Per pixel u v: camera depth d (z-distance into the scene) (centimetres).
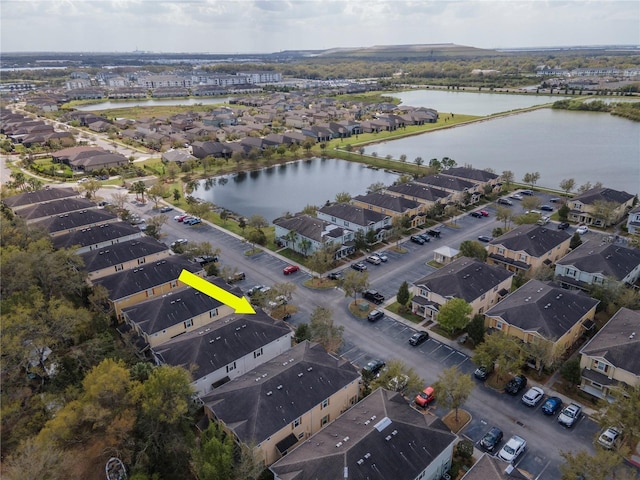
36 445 4369
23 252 7625
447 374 5509
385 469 4416
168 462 4891
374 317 7844
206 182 17150
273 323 7056
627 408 4809
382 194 12900
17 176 15325
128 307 7450
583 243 9619
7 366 5619
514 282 8762
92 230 10225
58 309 6391
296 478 4338
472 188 13988
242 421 5050
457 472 4944
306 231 10488
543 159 19400
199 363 6081
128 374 5175
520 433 5481
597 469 4178
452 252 9825
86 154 18712
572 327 6844
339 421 5112
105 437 4794
